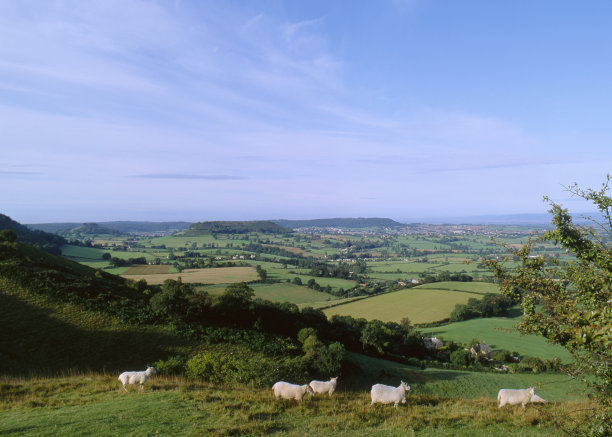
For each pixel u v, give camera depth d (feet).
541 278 34.68
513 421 50.55
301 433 45.55
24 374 98.12
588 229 33.47
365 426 49.32
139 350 128.47
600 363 27.58
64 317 134.82
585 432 30.30
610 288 29.89
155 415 49.65
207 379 82.94
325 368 138.21
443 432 46.65
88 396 60.95
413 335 238.48
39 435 41.93
